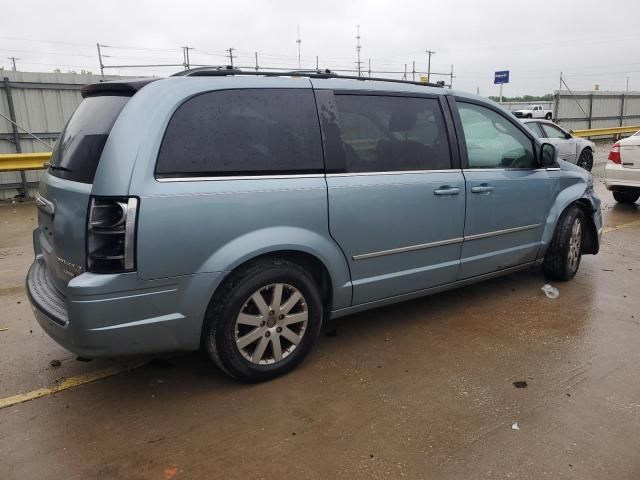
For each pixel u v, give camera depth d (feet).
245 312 10.66
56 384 11.30
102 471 8.50
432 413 10.00
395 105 12.76
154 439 9.32
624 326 14.05
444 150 13.55
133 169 9.14
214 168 9.96
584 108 90.12
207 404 10.42
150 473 8.43
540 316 14.75
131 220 9.03
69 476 8.39
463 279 14.57
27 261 21.07
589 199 17.61
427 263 13.39
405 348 12.80
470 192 13.91
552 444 9.04
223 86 10.37
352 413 10.03
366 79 12.67
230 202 9.98
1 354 12.71
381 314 14.97
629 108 97.91
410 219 12.67
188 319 9.91
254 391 10.87
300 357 11.57
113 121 9.67
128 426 9.72
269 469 8.49
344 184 11.49
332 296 11.86
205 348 10.70
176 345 10.02
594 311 15.11
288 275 10.91
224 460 8.73
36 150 37.19
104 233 9.03
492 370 11.68
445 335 13.53
